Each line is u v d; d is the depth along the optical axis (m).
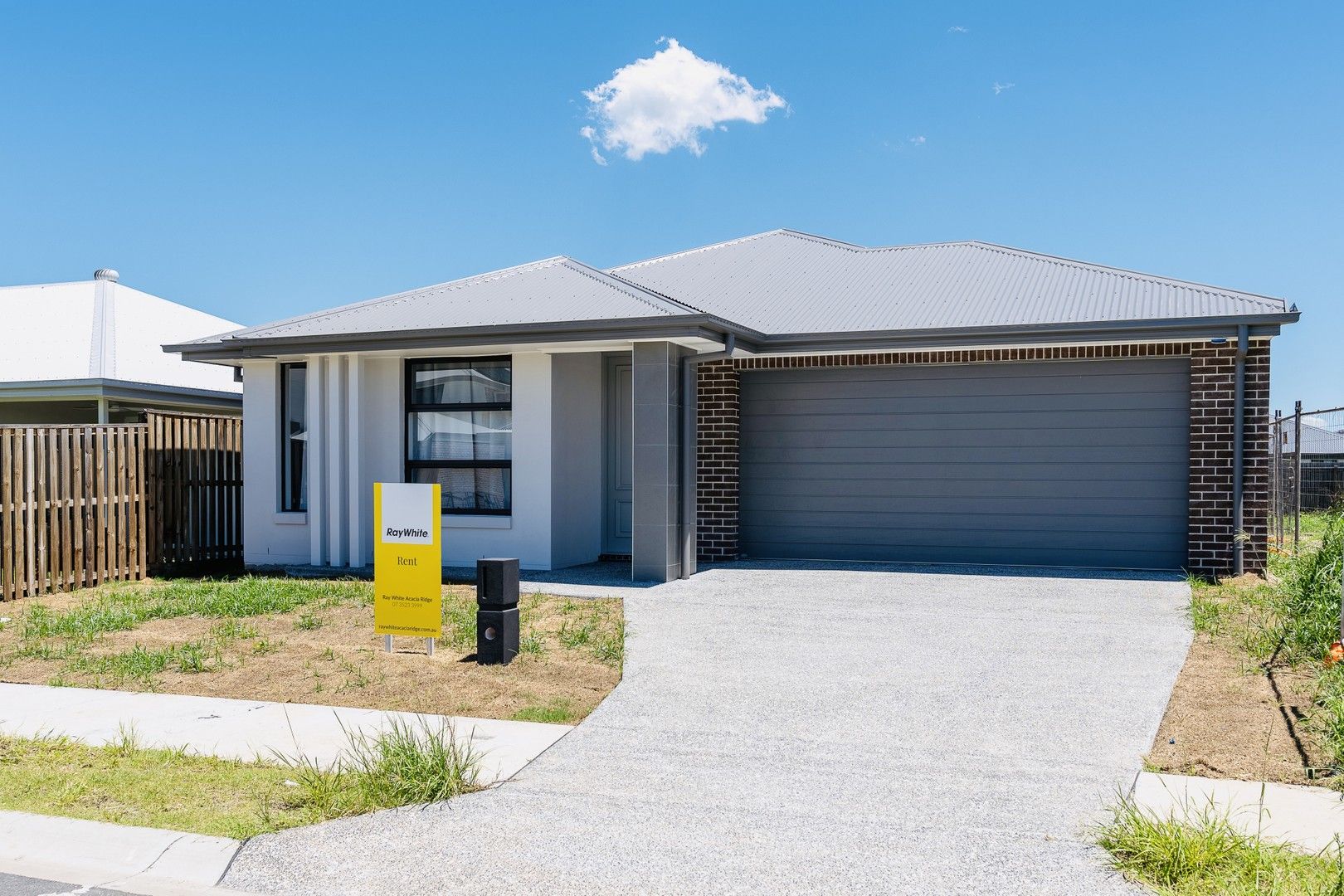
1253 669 7.80
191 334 21.88
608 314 12.37
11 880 4.58
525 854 4.78
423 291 15.05
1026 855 4.71
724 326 12.14
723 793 5.58
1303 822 4.98
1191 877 4.38
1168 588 11.57
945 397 13.76
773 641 9.10
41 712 7.12
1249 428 12.43
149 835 4.96
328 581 12.48
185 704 7.33
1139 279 14.41
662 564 12.32
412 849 4.84
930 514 13.83
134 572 13.33
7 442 11.59
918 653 8.65
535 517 13.44
